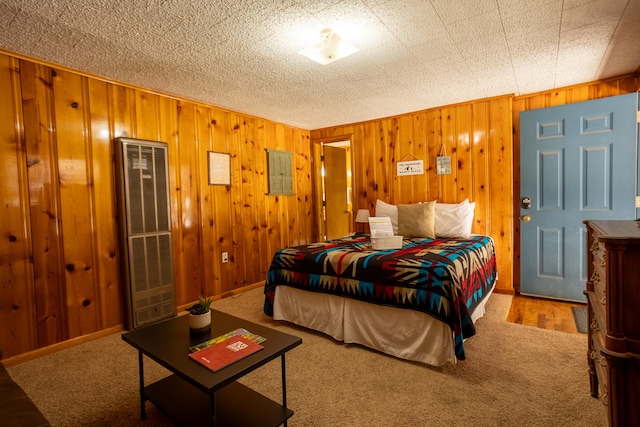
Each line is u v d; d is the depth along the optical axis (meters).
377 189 4.39
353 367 2.13
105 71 2.65
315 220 5.07
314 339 2.56
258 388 1.92
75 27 1.96
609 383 1.08
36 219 2.40
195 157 3.48
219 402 1.62
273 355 1.45
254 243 4.16
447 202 3.89
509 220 3.54
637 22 2.04
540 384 1.87
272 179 4.36
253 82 2.95
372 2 1.77
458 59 2.56
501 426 1.55
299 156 4.87
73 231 2.59
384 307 2.29
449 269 2.07
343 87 3.13
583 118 3.11
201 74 2.75
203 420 1.49
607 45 2.37
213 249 3.66
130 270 2.80
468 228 3.46
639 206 2.91
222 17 1.88
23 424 1.02
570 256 3.22
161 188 3.02
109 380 2.05
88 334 2.66
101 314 2.74
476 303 2.56
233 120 3.89
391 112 4.09
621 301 1.05
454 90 3.32
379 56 2.47
